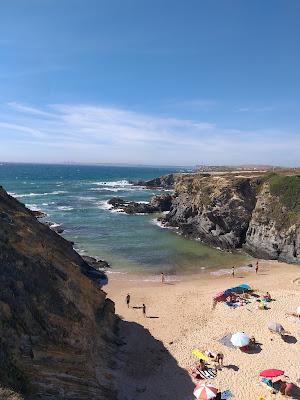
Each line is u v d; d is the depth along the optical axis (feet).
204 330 98.94
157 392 73.15
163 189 517.55
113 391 68.90
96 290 93.45
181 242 209.67
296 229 174.09
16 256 71.77
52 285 74.02
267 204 196.95
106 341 85.10
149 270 156.04
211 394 68.39
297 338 93.20
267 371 75.72
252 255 190.29
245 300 116.98
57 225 240.94
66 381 60.23
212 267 163.12
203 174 281.54
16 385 51.34
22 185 538.47
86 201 366.22
